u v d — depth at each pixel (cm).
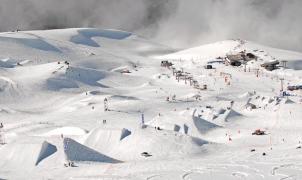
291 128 16400
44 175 10631
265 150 12731
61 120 18525
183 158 12144
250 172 10244
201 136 15450
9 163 11694
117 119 18300
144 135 13488
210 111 18612
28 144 12200
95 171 10806
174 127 15975
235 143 14312
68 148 12069
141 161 11862
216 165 11006
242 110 19800
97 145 13375
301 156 11631
